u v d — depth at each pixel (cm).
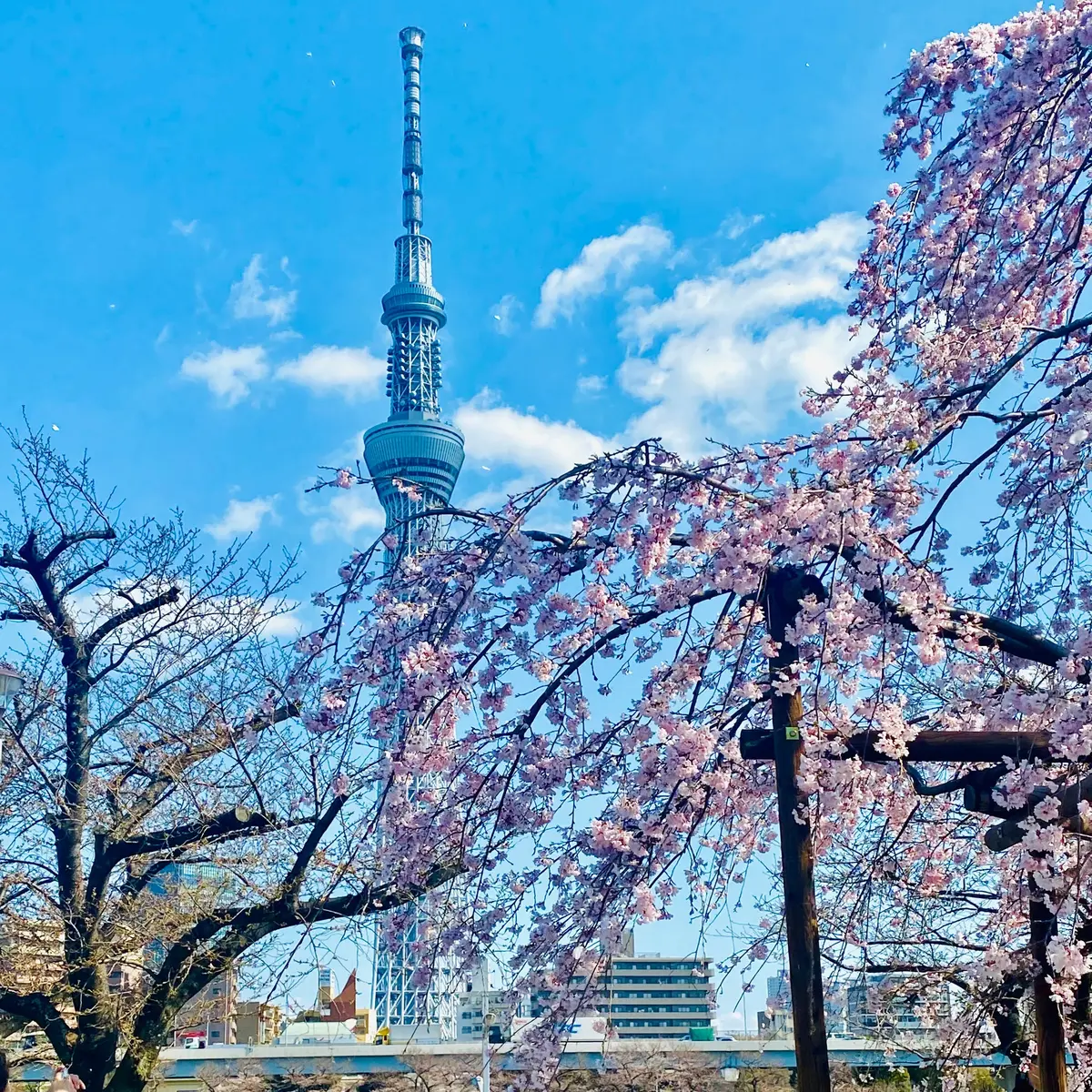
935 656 565
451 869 669
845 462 567
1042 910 587
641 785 580
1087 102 571
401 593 668
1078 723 488
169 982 1146
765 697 609
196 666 1273
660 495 596
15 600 1344
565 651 646
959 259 639
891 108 639
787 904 537
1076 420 506
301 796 1101
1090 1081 673
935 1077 988
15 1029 1198
